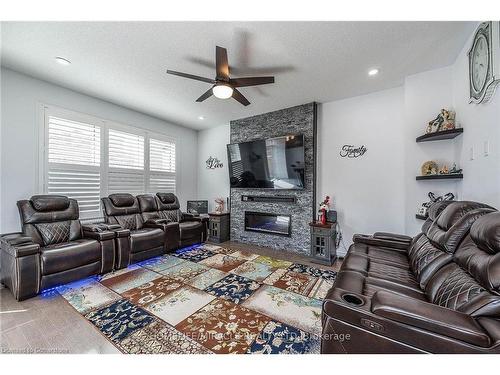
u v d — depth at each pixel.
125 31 1.99
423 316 0.91
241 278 2.66
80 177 3.41
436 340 0.87
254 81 2.32
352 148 3.49
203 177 5.51
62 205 2.92
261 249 3.97
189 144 5.39
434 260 1.59
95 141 3.58
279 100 3.59
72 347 1.50
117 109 3.88
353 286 1.47
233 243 4.40
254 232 4.30
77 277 2.47
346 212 3.54
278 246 4.00
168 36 2.05
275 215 4.06
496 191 1.65
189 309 1.97
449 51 2.26
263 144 4.04
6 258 2.27
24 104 2.85
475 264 1.14
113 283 2.50
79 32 2.00
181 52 2.31
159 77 2.85
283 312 1.93
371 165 3.34
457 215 1.60
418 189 2.69
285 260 3.36
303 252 3.74
